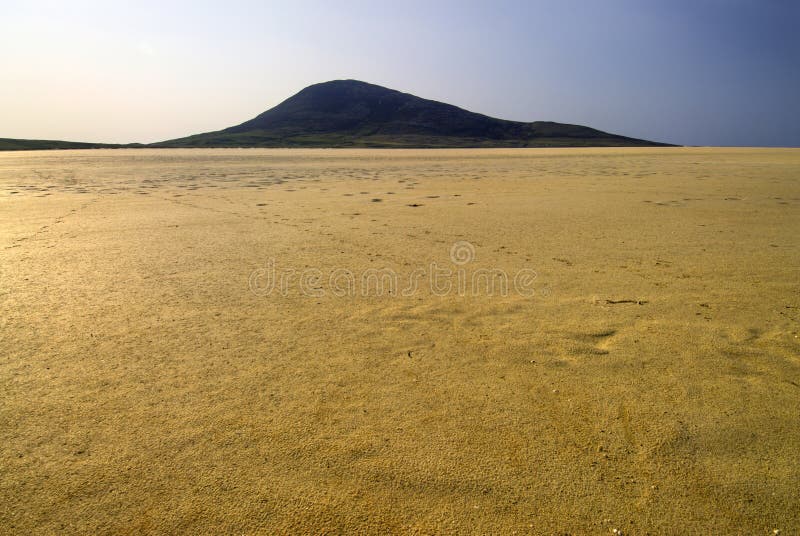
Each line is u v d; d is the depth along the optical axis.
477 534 1.75
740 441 2.22
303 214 8.16
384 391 2.64
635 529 1.77
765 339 3.20
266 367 2.91
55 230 6.91
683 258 5.13
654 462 2.09
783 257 5.08
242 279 4.58
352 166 21.05
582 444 2.21
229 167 20.70
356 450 2.17
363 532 1.76
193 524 1.80
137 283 4.48
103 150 49.69
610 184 12.02
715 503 1.88
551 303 3.91
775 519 1.81
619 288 4.23
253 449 2.18
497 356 3.03
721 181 12.14
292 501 1.90
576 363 2.93
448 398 2.57
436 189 11.62
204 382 2.74
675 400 2.54
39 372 2.86
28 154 37.00
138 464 2.10
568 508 1.86
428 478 2.01
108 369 2.89
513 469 2.05
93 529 1.78
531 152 40.09
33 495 1.94
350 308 3.85
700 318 3.56
